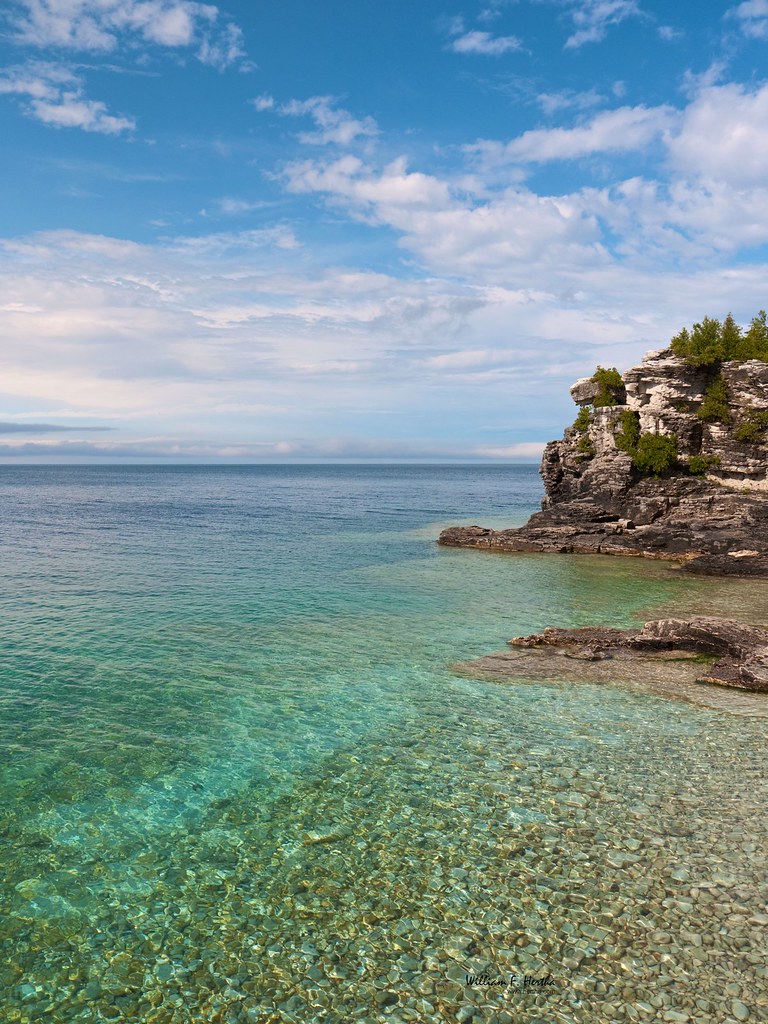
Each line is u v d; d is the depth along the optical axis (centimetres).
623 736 2139
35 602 3891
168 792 1781
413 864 1453
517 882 1380
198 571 5066
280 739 2117
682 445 7131
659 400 7281
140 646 3073
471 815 1652
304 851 1510
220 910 1317
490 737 2134
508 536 6862
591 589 4647
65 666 2773
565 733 2164
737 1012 1039
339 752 2023
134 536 7250
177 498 14475
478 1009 1069
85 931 1259
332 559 5825
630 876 1389
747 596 4425
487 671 2806
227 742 2091
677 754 1998
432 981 1128
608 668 2852
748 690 2588
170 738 2116
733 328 8150
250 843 1544
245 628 3431
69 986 1131
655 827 1580
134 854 1501
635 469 7138
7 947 1216
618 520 7050
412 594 4369
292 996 1109
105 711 2320
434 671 2802
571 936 1218
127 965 1178
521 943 1206
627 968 1137
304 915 1300
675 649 3077
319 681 2661
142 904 1335
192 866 1458
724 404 7006
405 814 1662
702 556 5522
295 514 10506
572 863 1441
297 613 3781
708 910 1276
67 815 1659
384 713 2338
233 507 11875
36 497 14400
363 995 1106
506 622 3666
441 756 1994
